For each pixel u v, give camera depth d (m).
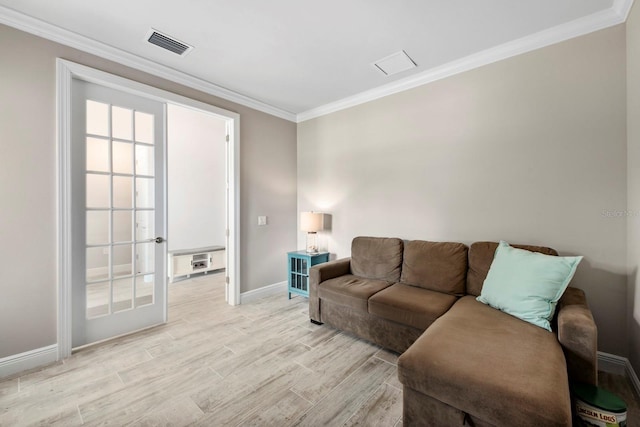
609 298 1.94
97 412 1.56
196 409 1.59
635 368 1.74
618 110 1.90
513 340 1.43
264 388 1.78
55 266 2.09
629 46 1.82
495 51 2.34
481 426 1.17
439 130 2.71
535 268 1.72
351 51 2.39
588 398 1.27
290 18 1.97
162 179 2.75
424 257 2.54
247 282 3.45
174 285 4.22
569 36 2.05
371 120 3.23
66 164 2.12
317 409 1.59
